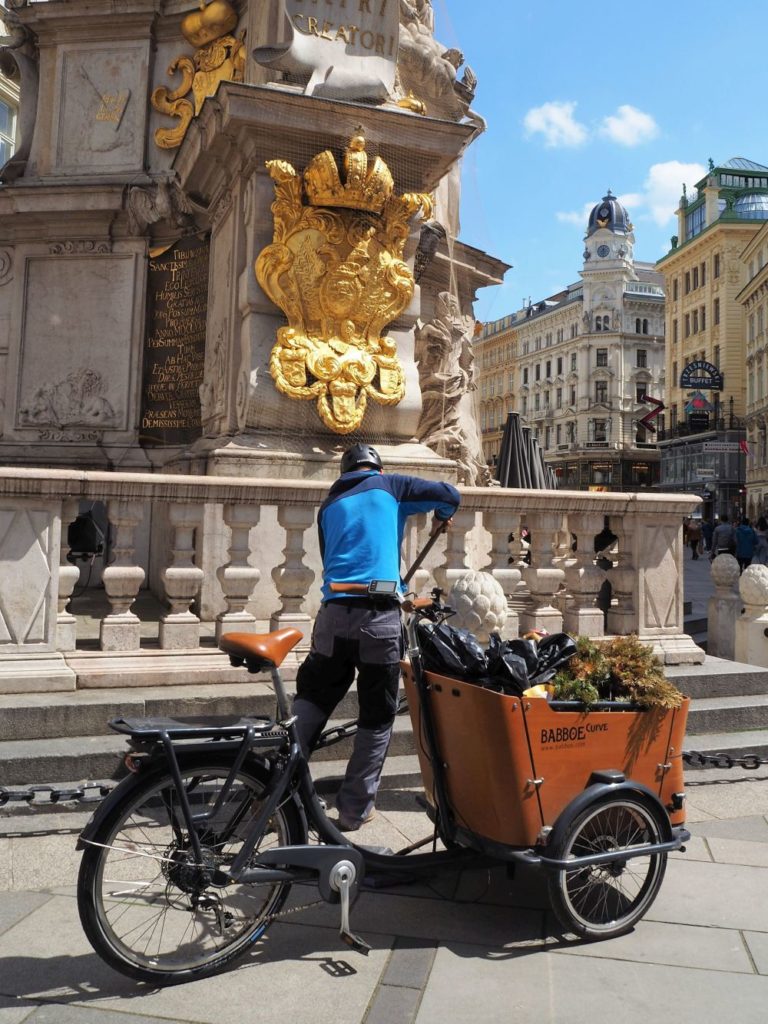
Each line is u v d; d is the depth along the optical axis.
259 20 7.64
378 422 6.90
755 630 6.89
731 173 65.06
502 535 5.82
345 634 3.43
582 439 87.38
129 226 9.33
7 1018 2.47
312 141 6.63
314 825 2.98
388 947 2.96
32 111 10.01
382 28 7.09
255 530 6.21
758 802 4.62
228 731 2.75
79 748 4.18
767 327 53.75
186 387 8.96
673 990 2.72
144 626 6.13
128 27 9.71
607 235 86.69
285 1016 2.52
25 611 4.66
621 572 6.04
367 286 6.80
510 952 2.95
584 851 3.11
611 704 3.22
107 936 2.60
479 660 3.22
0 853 3.62
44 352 9.53
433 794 3.45
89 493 4.76
